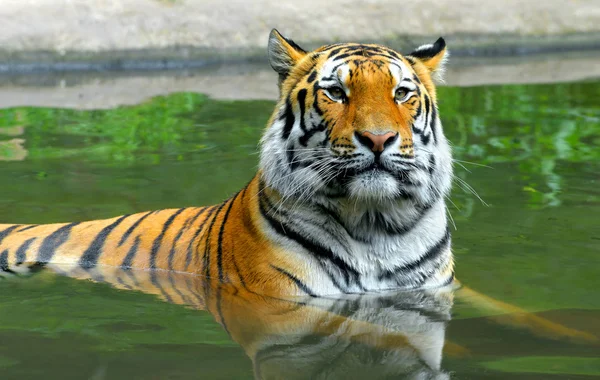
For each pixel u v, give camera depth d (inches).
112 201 478.0
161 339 299.6
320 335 306.5
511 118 683.4
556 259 399.2
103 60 928.9
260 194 373.7
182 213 422.0
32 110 708.7
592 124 659.4
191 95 773.9
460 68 931.3
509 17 1026.7
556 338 300.0
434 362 277.4
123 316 327.6
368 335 307.0
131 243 413.4
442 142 375.6
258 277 359.6
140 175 532.1
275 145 370.3
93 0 954.1
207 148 594.6
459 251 413.4
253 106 723.4
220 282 374.0
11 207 471.5
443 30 1006.4
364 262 360.8
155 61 938.7
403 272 364.8
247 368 270.8
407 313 333.1
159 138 624.4
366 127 335.9
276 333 309.0
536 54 1016.2
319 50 382.0
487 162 566.3
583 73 880.9
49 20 929.5
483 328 313.4
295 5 992.2
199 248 392.5
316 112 355.3
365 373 268.1
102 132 639.8
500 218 461.7
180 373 265.4
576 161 569.3
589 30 1027.3
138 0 968.9
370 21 992.2
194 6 973.8
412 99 357.4
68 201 480.7
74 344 293.9
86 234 424.2
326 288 355.3
